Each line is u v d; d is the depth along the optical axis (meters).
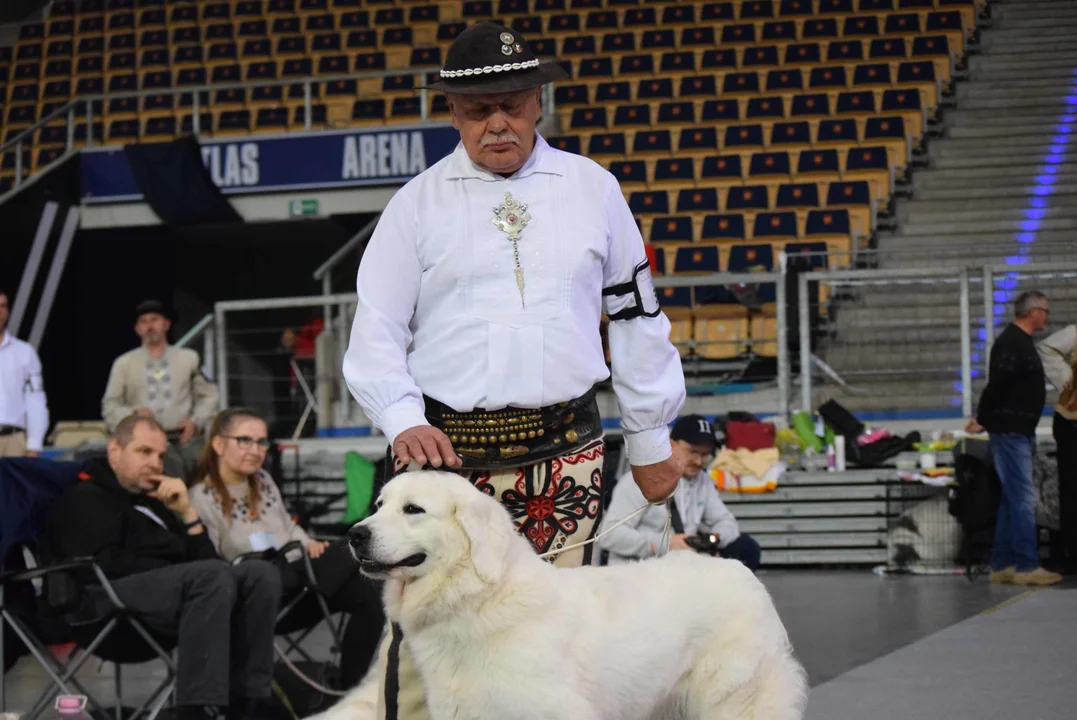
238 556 5.21
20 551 5.26
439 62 18.30
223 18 20.06
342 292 12.84
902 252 10.66
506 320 2.92
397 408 2.88
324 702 5.41
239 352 10.82
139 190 15.23
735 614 3.21
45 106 18.59
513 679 2.74
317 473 9.95
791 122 16.38
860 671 5.35
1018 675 5.05
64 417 15.55
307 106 15.38
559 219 2.96
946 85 17.19
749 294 11.64
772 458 9.55
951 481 8.88
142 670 6.71
